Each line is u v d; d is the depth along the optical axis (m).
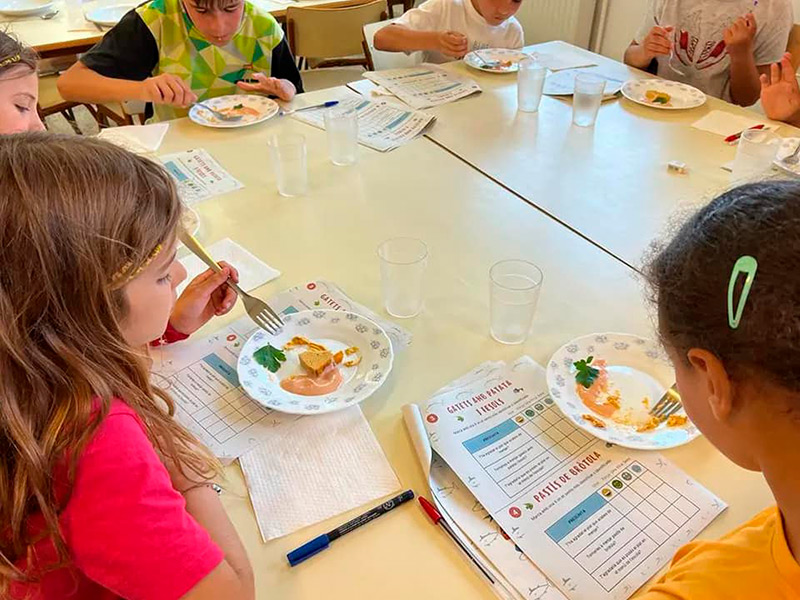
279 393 0.92
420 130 1.72
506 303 1.01
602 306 1.11
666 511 0.76
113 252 0.60
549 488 0.79
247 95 1.88
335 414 0.90
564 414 0.88
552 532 0.74
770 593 0.48
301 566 0.71
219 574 0.63
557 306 1.11
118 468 0.59
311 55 2.79
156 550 0.59
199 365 0.98
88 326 0.60
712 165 1.57
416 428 0.86
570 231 1.32
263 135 1.70
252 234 1.30
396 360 0.99
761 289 0.41
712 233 0.46
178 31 1.98
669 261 0.49
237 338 1.04
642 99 1.89
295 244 1.27
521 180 1.50
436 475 0.81
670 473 0.81
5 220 0.55
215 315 1.05
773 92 1.76
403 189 1.46
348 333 1.02
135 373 0.66
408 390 0.94
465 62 2.14
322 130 1.73
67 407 0.58
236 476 0.81
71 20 2.69
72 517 0.59
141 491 0.60
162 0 1.96
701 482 0.80
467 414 0.89
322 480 0.81
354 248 1.26
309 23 2.69
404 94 1.91
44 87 2.74
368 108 1.84
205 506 0.72
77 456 0.58
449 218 1.36
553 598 0.68
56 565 0.61
